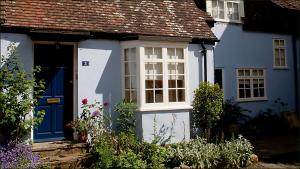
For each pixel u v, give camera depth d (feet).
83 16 32.09
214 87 34.04
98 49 31.78
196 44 36.58
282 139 41.47
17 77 26.32
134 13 35.19
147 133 31.40
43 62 30.37
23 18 28.86
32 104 26.48
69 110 31.35
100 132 29.32
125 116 30.99
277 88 51.13
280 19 51.93
